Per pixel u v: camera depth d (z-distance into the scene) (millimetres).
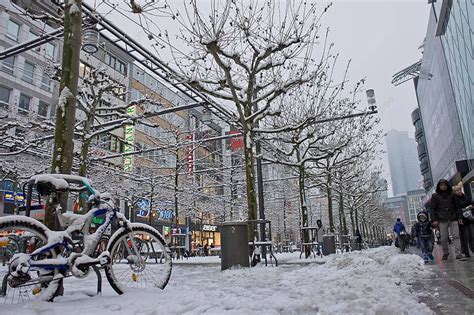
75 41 5648
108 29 9422
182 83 11414
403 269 6453
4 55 10961
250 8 10297
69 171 5180
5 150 19562
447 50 39875
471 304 3211
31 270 3938
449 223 8766
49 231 4242
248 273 7465
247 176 10844
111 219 4750
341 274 6297
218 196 31062
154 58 10367
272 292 4477
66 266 4168
